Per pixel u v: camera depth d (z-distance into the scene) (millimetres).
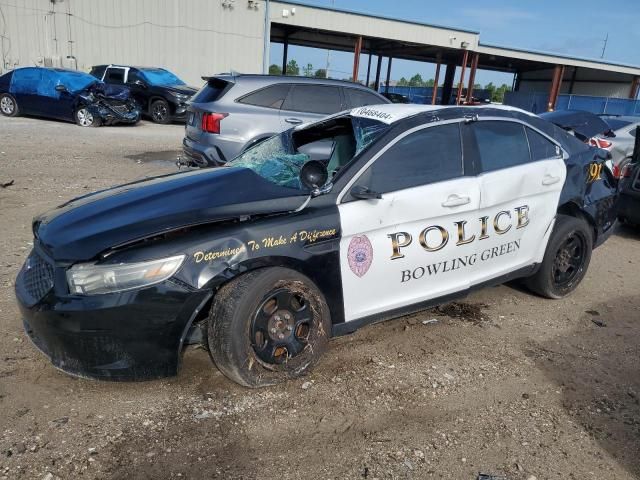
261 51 25922
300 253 3279
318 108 8266
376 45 33750
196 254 3014
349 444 2916
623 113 33406
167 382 3389
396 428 3062
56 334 2969
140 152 12305
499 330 4348
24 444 2779
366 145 3688
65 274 2990
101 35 23719
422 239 3756
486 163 4129
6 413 3008
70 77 16438
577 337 4320
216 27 24969
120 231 3080
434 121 3910
